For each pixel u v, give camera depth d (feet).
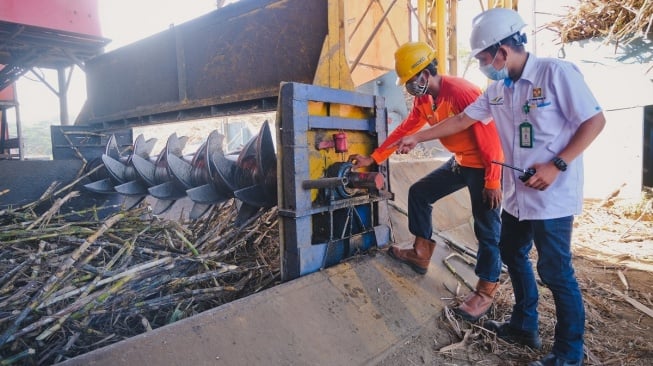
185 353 6.94
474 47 7.89
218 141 12.52
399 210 15.34
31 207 13.82
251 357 7.43
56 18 25.62
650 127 25.54
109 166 15.65
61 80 33.24
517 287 9.37
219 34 15.24
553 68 7.34
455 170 10.88
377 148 11.57
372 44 15.12
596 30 25.00
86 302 8.12
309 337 8.33
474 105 9.07
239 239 12.55
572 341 8.08
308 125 9.93
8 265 9.49
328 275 10.09
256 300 8.48
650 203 22.43
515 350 9.30
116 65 19.76
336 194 10.85
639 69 23.67
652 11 21.97
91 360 6.23
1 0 23.47
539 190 7.53
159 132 56.34
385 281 10.82
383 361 8.64
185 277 9.94
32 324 7.45
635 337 9.81
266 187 11.00
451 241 14.84
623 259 16.02
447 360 8.91
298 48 12.98
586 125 7.07
